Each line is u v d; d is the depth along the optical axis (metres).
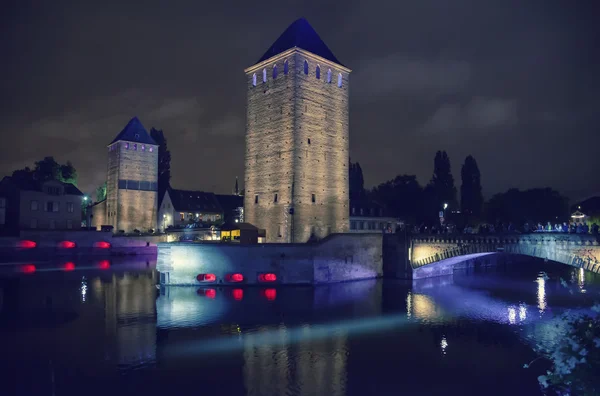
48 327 33.91
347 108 68.88
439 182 111.00
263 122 65.25
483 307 42.84
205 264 52.06
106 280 56.22
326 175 64.44
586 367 9.26
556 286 57.16
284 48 64.06
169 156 123.69
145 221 104.81
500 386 23.91
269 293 48.09
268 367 26.25
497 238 49.22
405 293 50.69
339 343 30.92
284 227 60.44
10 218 84.69
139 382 23.86
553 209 109.31
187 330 33.59
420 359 27.84
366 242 61.16
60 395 22.19
